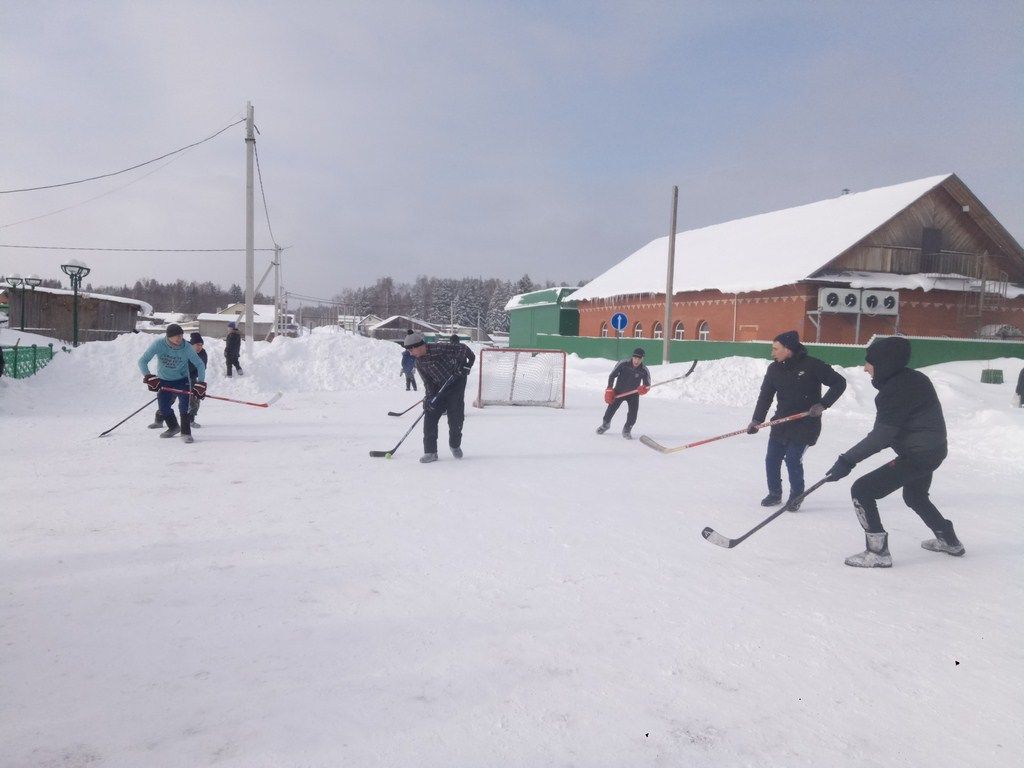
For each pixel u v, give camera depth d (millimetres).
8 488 6621
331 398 16641
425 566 4609
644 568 4672
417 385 19750
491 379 16859
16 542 4938
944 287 26594
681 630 3689
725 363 20359
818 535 5598
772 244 31312
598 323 40438
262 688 2996
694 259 35656
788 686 3123
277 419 12359
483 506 6273
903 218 27781
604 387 22016
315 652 3342
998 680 3213
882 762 2574
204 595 4027
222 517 5715
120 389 15680
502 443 10094
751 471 8352
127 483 6906
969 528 5895
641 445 10148
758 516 6168
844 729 2787
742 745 2666
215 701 2885
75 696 2902
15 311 35969
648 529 5641
